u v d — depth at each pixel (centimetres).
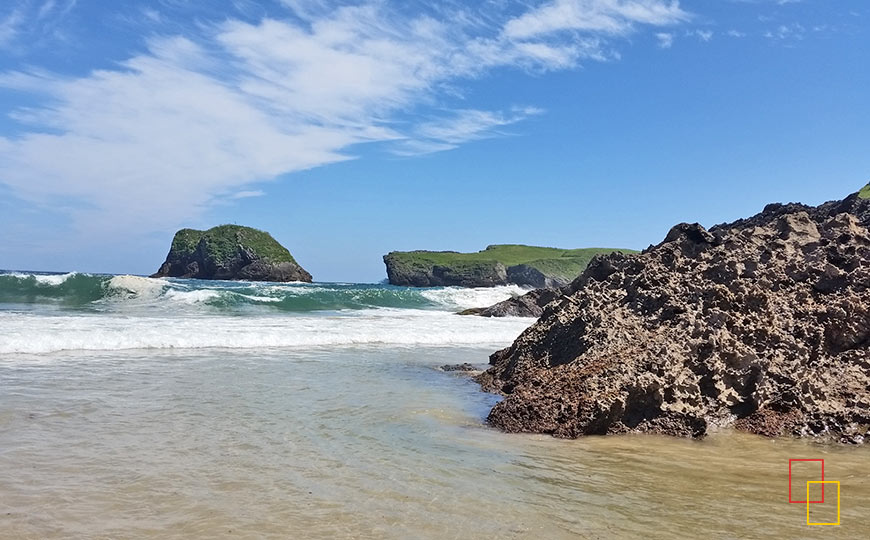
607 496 650
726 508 617
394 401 1132
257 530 555
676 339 1059
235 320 2431
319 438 863
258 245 10725
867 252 1295
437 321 2869
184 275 10844
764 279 1221
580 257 11575
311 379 1323
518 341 1422
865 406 905
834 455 799
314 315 3025
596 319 1212
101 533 543
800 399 923
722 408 928
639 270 1479
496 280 10869
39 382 1175
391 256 12225
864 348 1026
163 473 701
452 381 1370
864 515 600
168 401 1059
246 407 1036
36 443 797
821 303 1136
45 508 593
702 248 1495
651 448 830
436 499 636
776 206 2022
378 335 2158
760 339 1048
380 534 549
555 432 908
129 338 1716
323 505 615
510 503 627
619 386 948
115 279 3509
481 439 883
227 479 686
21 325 1859
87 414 952
